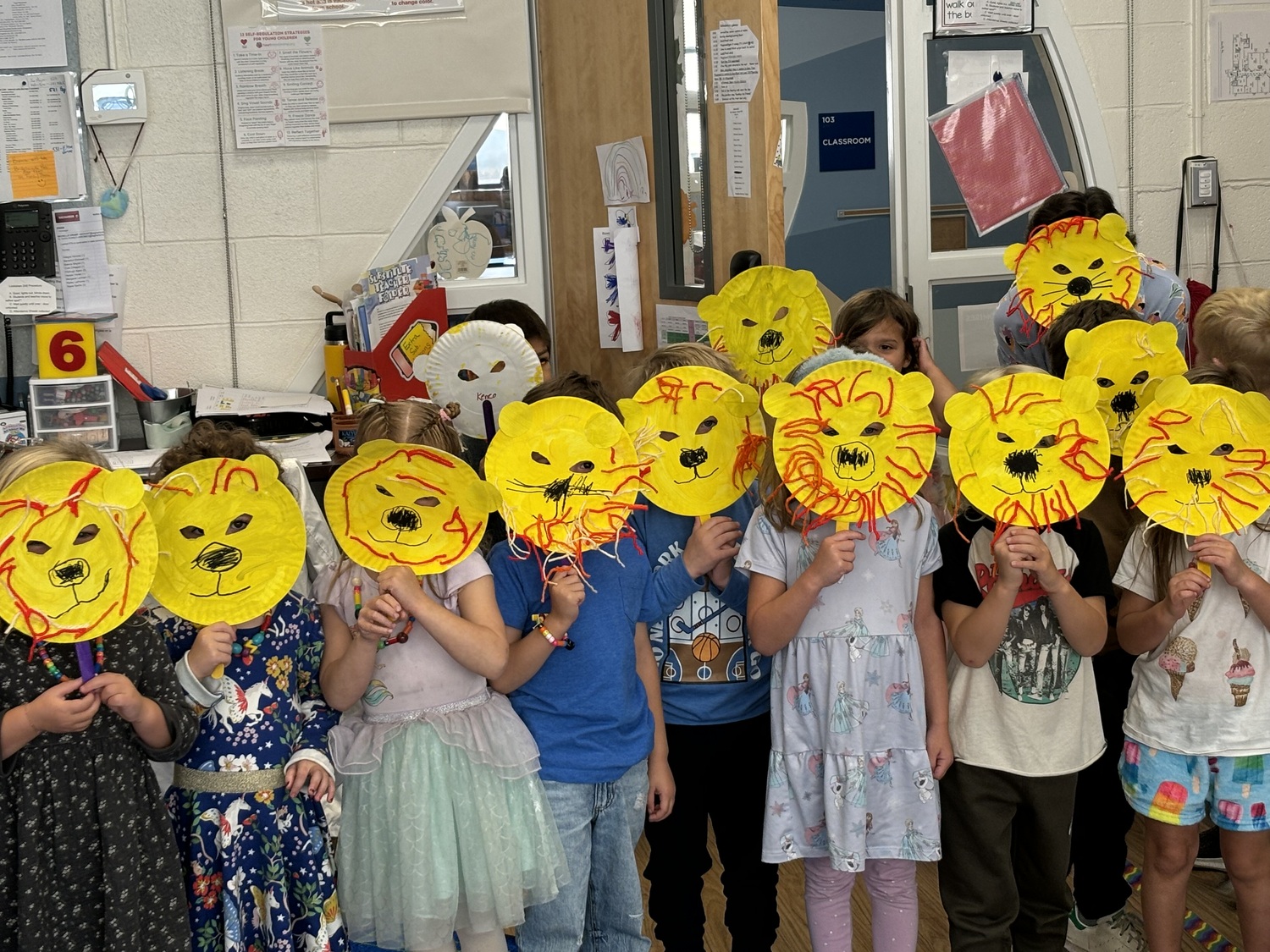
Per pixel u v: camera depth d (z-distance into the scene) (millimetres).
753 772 2072
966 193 3791
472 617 1834
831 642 1901
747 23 2607
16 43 3451
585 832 1910
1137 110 3793
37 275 3469
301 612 1848
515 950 2119
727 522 1950
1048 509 1826
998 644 1935
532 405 1777
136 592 1550
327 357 3588
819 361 1966
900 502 1808
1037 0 3695
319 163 3619
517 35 3596
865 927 2465
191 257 3619
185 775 1770
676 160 3035
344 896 1822
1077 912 2340
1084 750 2004
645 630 2014
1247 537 2025
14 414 3365
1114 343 2076
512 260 3760
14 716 1543
